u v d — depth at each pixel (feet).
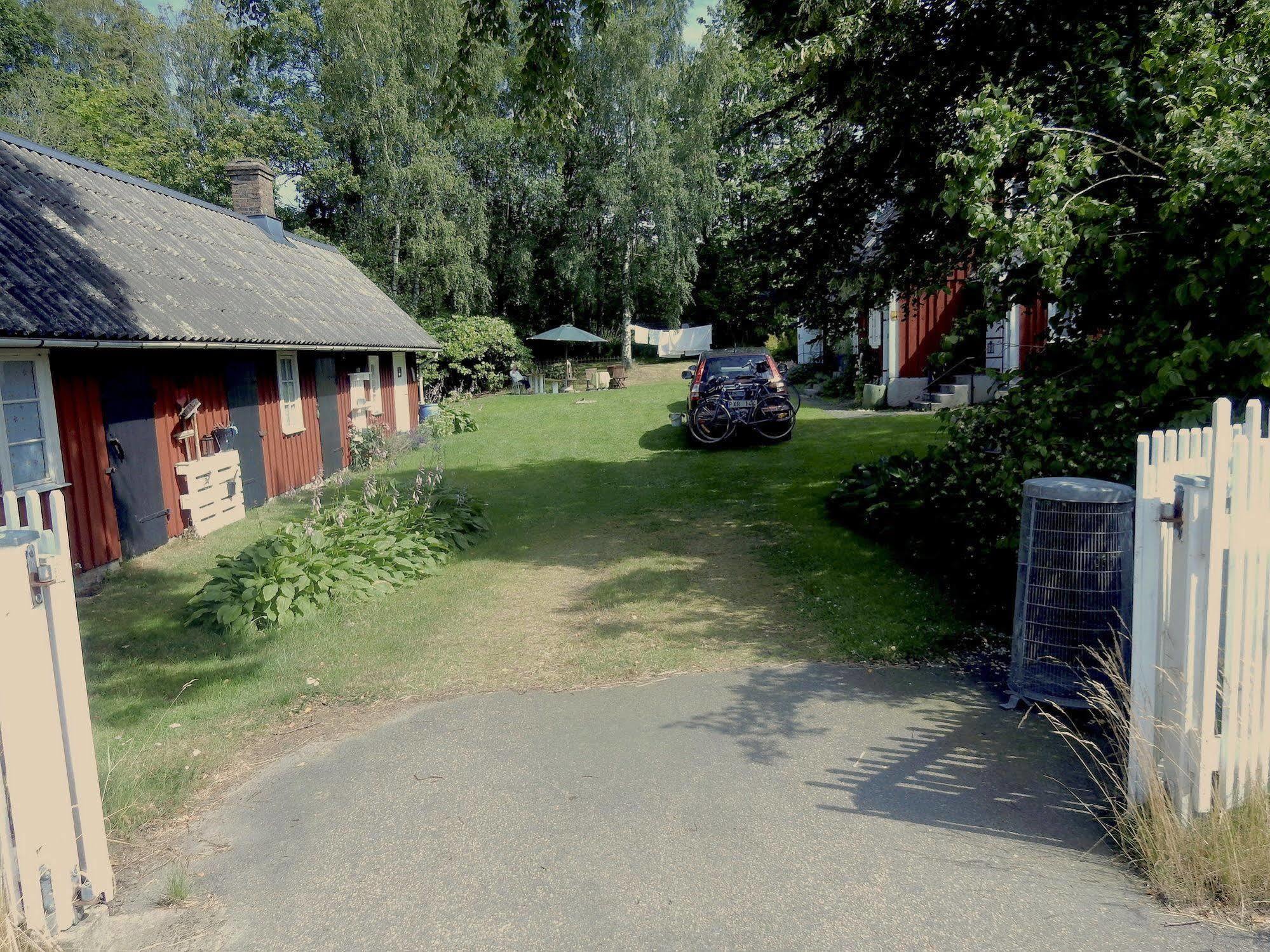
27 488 24.58
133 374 30.07
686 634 20.22
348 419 53.36
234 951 9.11
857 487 31.09
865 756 13.29
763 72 90.84
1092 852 10.41
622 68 97.35
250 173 58.13
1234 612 9.69
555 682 17.58
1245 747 10.04
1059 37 22.27
